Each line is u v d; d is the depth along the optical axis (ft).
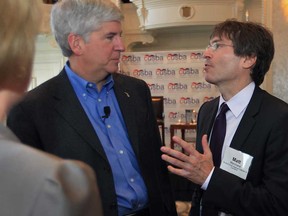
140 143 4.41
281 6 15.76
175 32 23.29
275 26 16.14
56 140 3.94
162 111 18.42
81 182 1.35
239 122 4.49
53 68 21.68
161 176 4.81
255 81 4.68
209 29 22.76
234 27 4.51
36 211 1.25
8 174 1.34
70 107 4.08
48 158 1.39
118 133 4.33
